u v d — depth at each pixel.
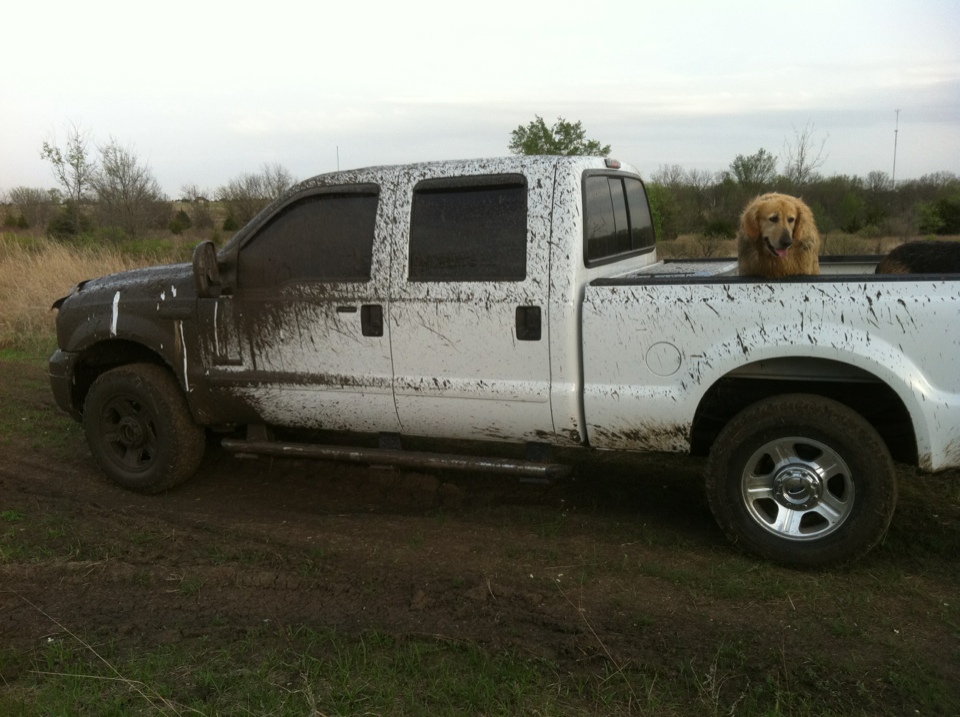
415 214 4.52
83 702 3.08
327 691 3.09
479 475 5.52
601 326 4.15
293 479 5.60
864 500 3.81
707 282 3.98
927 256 4.80
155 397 5.20
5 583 4.12
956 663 3.18
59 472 5.82
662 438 4.17
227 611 3.79
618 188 5.00
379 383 4.64
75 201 28.73
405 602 3.81
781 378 4.10
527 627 3.55
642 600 3.75
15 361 9.74
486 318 4.34
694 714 2.91
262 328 4.89
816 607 3.62
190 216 36.66
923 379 3.69
